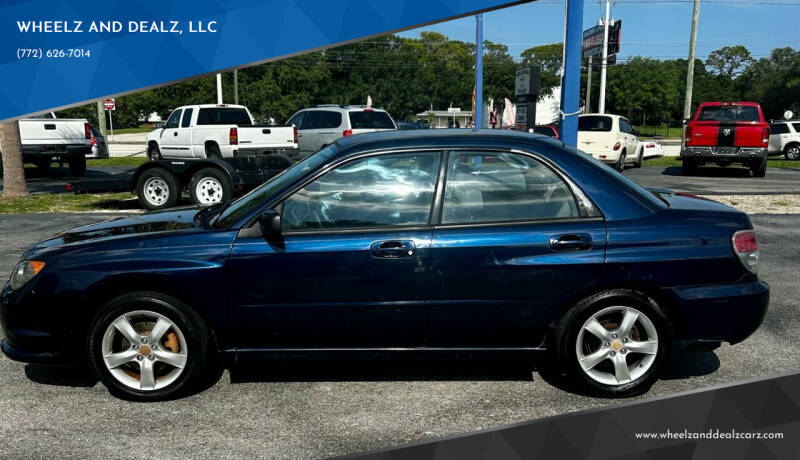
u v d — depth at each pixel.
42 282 3.65
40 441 3.18
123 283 3.65
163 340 3.70
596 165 3.75
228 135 15.51
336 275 3.59
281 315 3.64
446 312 3.60
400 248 3.56
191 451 3.07
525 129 12.05
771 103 95.50
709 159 17.88
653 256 3.55
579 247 3.56
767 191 13.55
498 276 3.57
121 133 66.75
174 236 3.72
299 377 4.04
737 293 3.59
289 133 15.66
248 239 3.65
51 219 10.07
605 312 3.61
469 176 3.69
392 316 3.62
